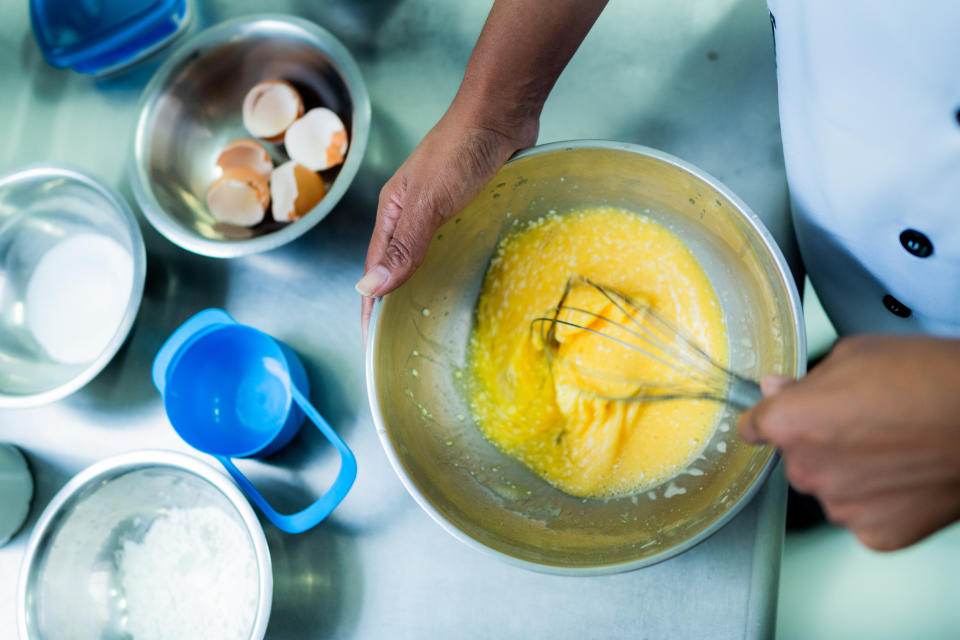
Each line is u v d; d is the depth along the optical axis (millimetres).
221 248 645
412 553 631
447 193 564
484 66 553
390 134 741
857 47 427
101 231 764
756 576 591
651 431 588
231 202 710
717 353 604
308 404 595
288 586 632
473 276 655
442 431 619
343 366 686
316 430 668
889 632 744
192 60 733
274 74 765
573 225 645
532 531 566
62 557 637
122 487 654
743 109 691
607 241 642
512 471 607
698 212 581
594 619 599
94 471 627
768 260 521
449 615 614
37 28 771
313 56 722
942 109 415
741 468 526
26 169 724
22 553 685
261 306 712
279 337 701
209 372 667
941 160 432
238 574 627
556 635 600
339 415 671
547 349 634
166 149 742
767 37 699
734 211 533
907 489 307
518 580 614
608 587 603
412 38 763
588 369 613
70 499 626
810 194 562
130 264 740
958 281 496
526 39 536
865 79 438
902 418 288
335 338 696
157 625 635
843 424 302
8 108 823
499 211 630
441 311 646
